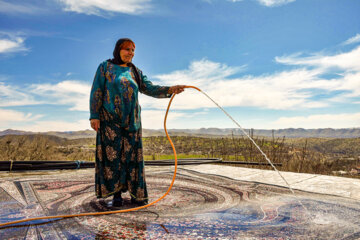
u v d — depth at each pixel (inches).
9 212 85.3
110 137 92.0
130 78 94.3
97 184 92.7
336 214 85.0
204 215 83.3
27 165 157.3
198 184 137.9
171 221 77.0
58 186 128.3
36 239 62.2
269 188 128.8
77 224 73.7
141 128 97.9
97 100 91.4
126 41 95.1
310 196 112.0
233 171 183.0
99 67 94.6
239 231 68.9
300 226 73.2
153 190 122.6
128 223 74.9
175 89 104.7
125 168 94.0
